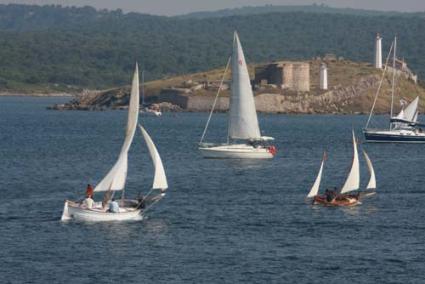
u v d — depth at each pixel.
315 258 177.75
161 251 181.88
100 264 172.12
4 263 172.00
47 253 179.38
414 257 179.38
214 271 168.50
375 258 178.25
